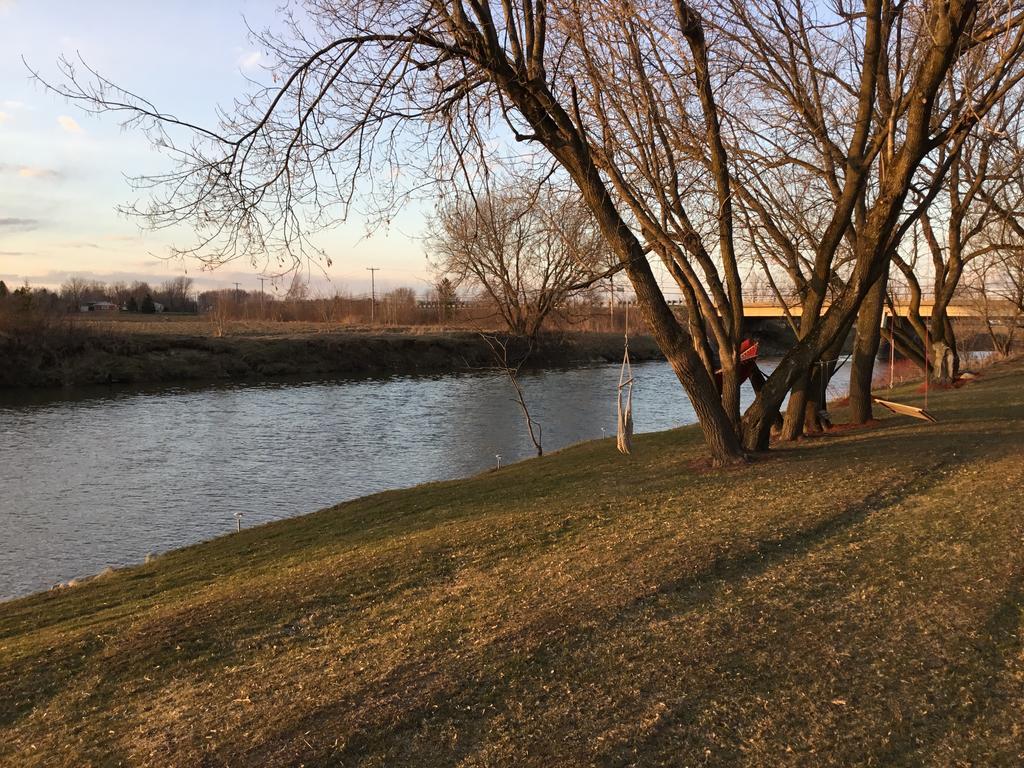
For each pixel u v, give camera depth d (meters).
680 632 4.74
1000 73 8.51
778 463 10.72
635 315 68.44
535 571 6.49
